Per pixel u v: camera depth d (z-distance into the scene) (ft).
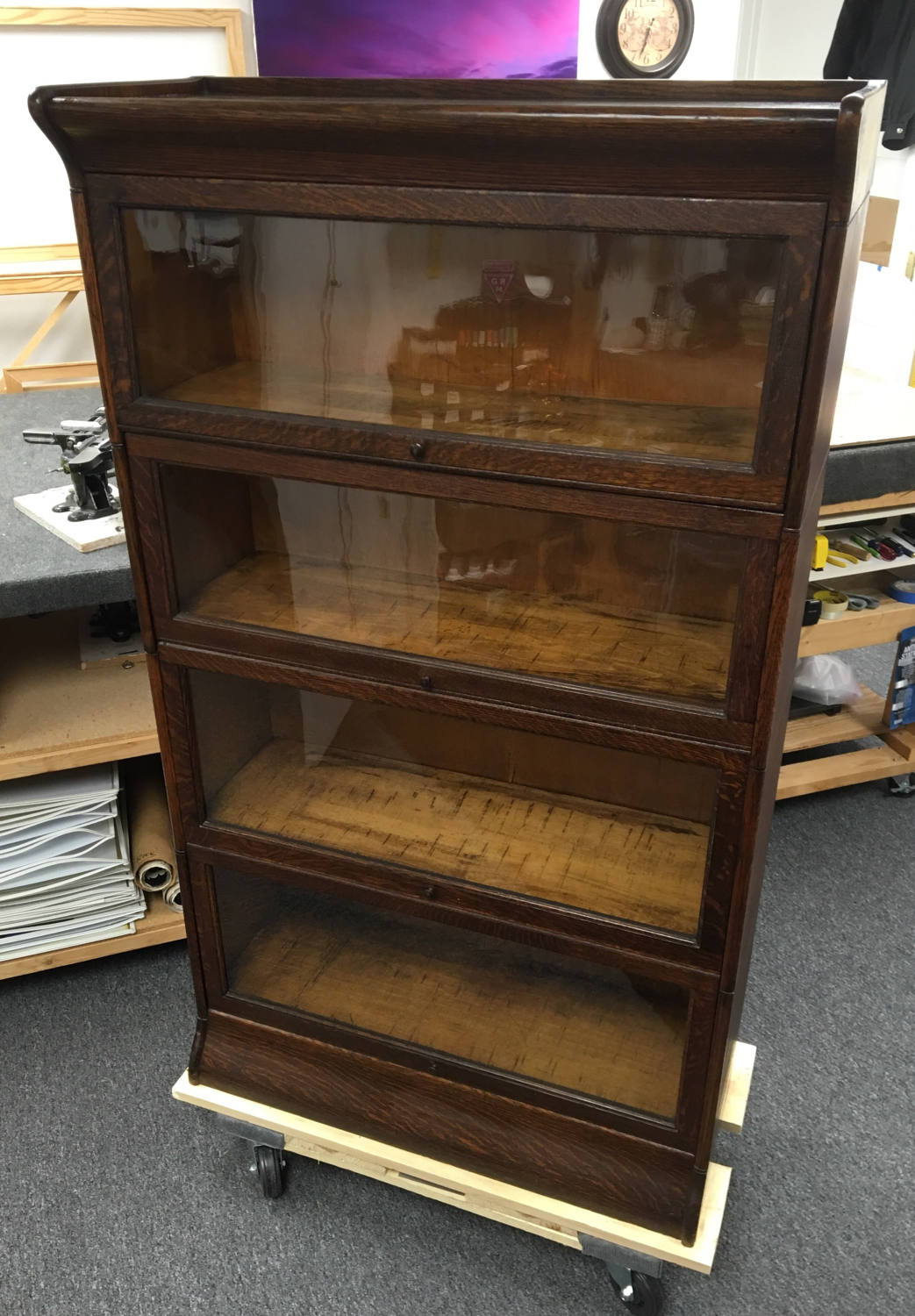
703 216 2.96
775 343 3.01
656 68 12.96
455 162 3.13
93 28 11.58
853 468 6.55
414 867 4.50
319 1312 4.86
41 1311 4.85
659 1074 4.66
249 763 4.91
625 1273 4.79
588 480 3.41
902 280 8.25
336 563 4.38
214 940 5.06
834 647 7.51
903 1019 6.35
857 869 7.57
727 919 4.00
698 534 3.52
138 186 3.46
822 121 2.61
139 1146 5.61
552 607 4.15
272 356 3.85
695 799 4.47
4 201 12.12
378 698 4.15
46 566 5.24
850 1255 5.07
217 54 12.18
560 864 4.47
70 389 7.92
